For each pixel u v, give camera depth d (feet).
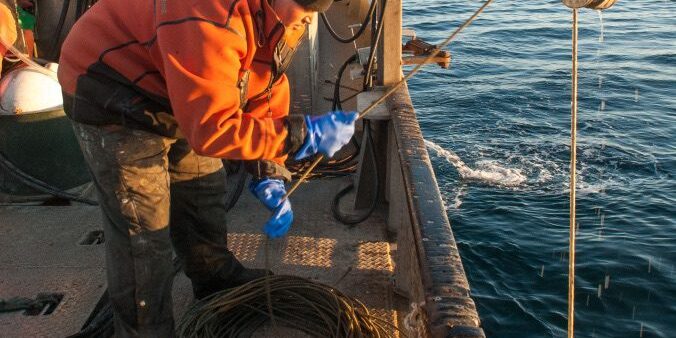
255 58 7.66
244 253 12.08
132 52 7.54
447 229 7.90
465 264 26.48
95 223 13.24
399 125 11.28
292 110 17.11
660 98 47.42
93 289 11.02
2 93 13.60
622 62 57.47
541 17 78.48
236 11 6.88
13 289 11.00
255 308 9.82
